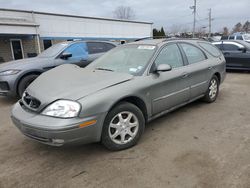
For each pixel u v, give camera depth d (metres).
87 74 3.28
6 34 15.10
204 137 3.35
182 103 4.07
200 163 2.68
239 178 2.39
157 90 3.40
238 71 9.93
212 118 4.11
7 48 15.98
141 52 3.72
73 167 2.70
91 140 2.70
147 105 3.28
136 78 3.18
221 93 5.91
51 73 3.57
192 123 3.89
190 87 4.14
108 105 2.72
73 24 20.00
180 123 3.91
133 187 2.32
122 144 3.02
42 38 18.08
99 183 2.39
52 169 2.67
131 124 3.08
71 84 2.91
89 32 21.38
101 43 7.23
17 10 16.56
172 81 3.65
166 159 2.79
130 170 2.60
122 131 3.00
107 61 3.95
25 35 16.38
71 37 19.98
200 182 2.35
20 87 5.46
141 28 27.23
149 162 2.74
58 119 2.50
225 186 2.28
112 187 2.33
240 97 5.48
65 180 2.46
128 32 25.58
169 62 3.78
